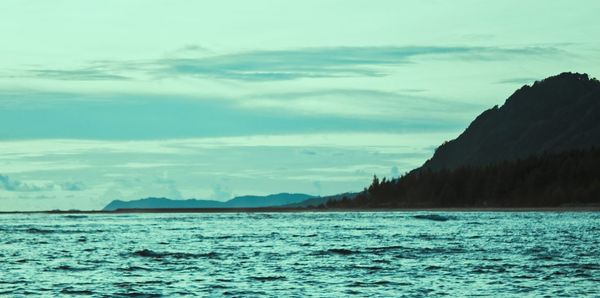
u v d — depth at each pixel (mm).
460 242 95125
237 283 55469
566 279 56562
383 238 105438
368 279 57250
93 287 53906
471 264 67000
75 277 59438
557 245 88250
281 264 68125
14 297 49844
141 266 67125
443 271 61906
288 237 110375
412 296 49219
